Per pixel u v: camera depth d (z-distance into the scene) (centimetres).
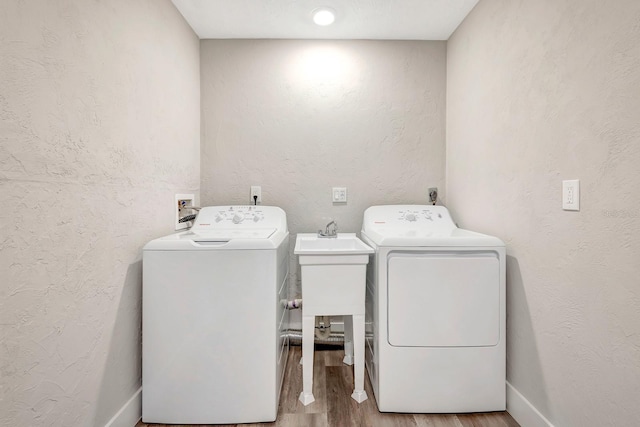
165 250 139
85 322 113
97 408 119
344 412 150
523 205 141
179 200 189
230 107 223
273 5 184
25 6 89
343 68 224
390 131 226
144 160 151
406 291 147
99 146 119
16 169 87
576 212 112
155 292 139
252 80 223
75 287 108
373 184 227
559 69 119
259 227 196
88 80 113
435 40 225
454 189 213
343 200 226
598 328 104
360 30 212
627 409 95
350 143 226
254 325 141
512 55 148
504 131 155
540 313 131
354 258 153
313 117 225
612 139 98
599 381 104
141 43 147
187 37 201
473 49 186
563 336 119
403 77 225
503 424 142
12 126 86
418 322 147
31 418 92
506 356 154
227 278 140
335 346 220
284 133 225
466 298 146
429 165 226
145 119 152
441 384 147
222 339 140
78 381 110
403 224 201
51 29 97
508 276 152
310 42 223
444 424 142
